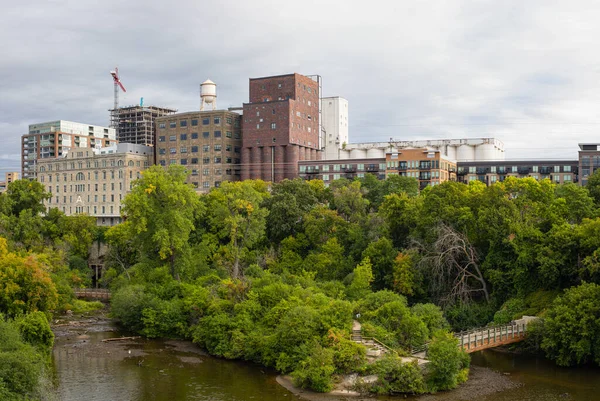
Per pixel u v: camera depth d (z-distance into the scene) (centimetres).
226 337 8219
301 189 13012
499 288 9062
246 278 9769
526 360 7819
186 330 9200
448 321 8900
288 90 19550
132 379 7088
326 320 7531
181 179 11088
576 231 8519
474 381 6956
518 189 10262
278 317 8094
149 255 11488
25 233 12825
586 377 7112
